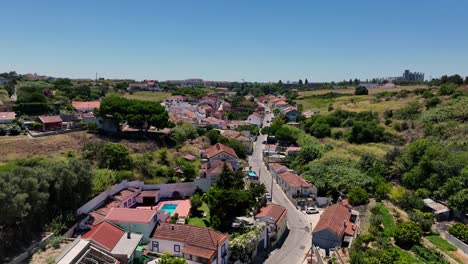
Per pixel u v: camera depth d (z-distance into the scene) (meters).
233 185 62.81
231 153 86.56
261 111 176.12
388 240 49.19
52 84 191.00
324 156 89.12
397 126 109.19
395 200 64.88
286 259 49.31
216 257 43.28
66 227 45.06
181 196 68.50
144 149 88.56
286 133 112.94
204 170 74.25
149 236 46.31
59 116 99.06
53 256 36.28
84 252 38.22
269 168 89.44
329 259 46.16
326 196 72.38
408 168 74.62
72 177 47.38
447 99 119.94
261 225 51.97
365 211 61.59
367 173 77.12
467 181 60.28
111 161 68.44
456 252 47.09
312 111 159.25
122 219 46.88
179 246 44.81
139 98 175.25
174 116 124.44
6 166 58.22
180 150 91.81
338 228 52.38
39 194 39.91
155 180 68.81
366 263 40.62
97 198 54.91
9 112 98.56
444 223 57.50
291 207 68.25
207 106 160.00
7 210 34.56
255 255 49.78
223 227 54.25
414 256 44.91
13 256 35.12
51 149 77.12
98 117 97.31
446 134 91.44
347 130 115.62
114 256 39.22
